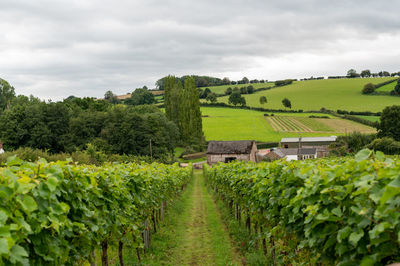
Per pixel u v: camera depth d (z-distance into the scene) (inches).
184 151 3489.2
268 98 5738.2
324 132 3656.5
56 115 2600.9
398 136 2456.9
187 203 904.9
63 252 176.1
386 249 124.6
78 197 201.9
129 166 455.5
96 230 220.5
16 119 2517.2
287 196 223.3
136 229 336.5
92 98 3570.4
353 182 143.8
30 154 1323.8
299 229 215.3
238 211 546.6
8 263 119.0
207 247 438.0
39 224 150.7
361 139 2482.8
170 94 4040.4
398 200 112.5
